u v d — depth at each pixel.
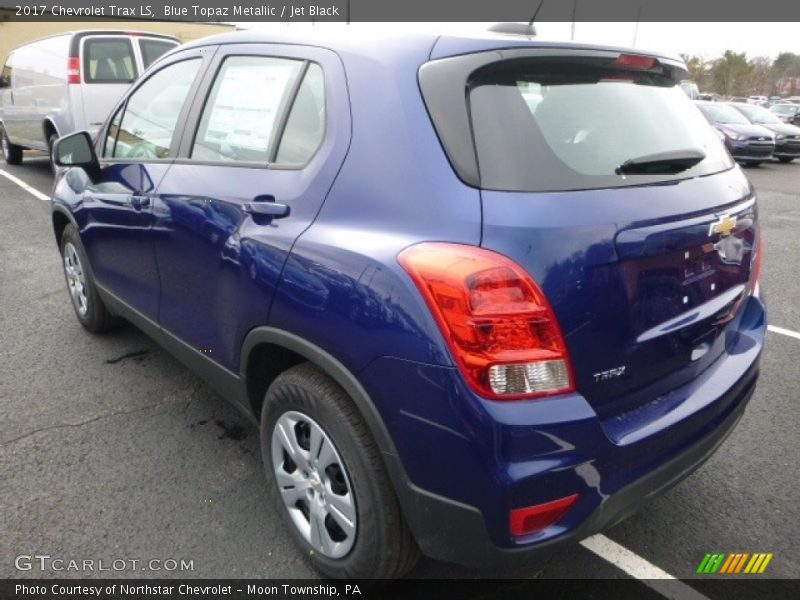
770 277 6.26
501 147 1.84
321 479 2.18
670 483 2.06
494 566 1.84
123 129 3.47
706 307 2.22
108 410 3.39
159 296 3.06
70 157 3.34
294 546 2.48
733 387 2.28
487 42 2.02
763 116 18.58
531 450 1.71
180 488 2.79
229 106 2.69
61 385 3.64
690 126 2.45
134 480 2.83
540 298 1.72
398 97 2.00
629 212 1.89
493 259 1.71
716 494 2.85
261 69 2.57
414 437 1.82
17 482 2.79
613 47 2.25
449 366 1.72
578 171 1.90
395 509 2.00
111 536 2.50
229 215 2.45
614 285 1.84
